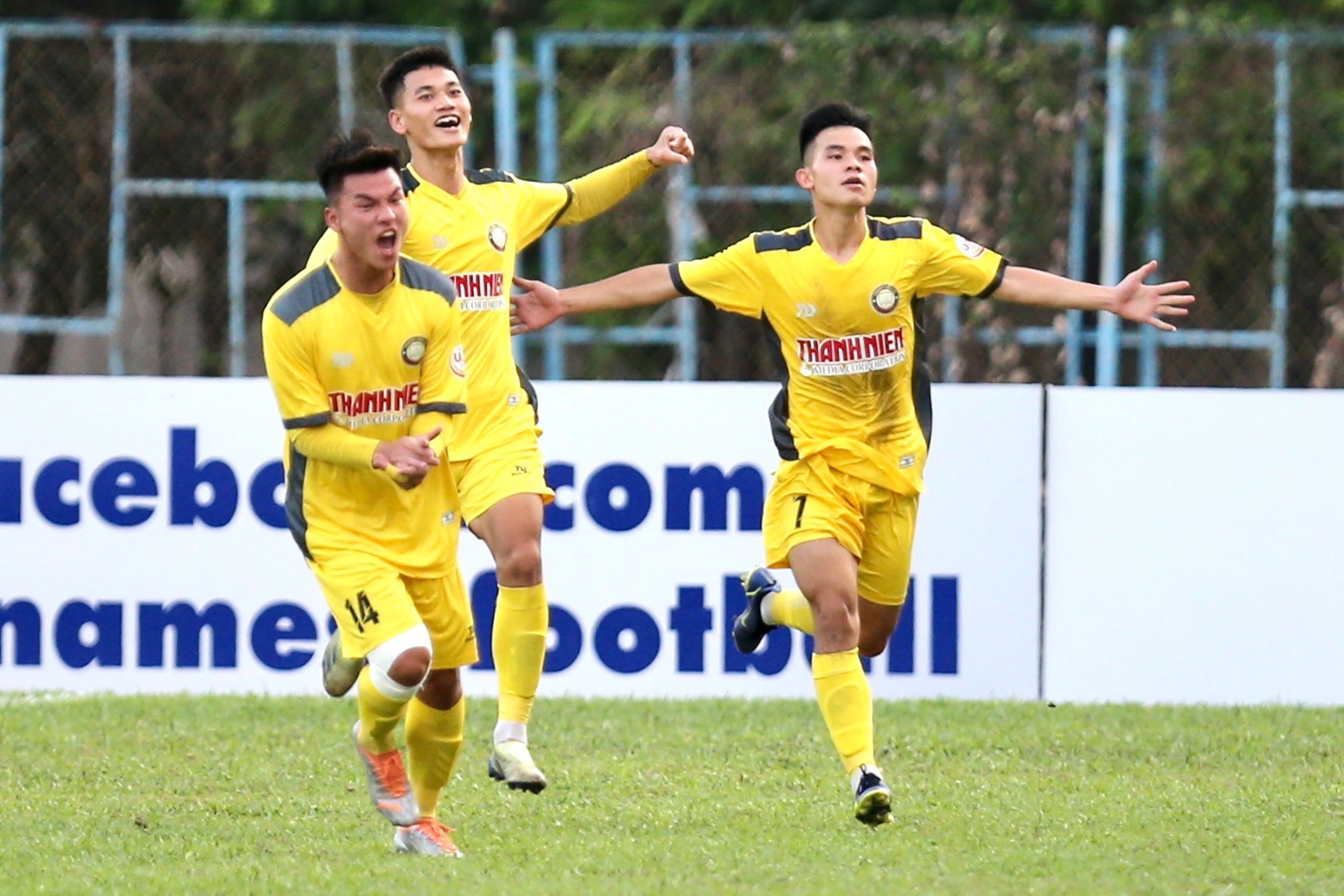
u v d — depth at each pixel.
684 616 29.62
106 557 29.97
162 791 23.03
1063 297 21.80
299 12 53.31
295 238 49.69
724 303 22.20
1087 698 29.47
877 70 45.91
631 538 29.64
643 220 46.28
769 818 21.56
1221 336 45.44
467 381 23.05
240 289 46.19
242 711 28.02
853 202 21.19
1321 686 29.31
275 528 29.91
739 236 46.19
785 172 45.88
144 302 51.09
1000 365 45.59
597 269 46.34
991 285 21.81
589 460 29.66
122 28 46.12
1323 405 29.28
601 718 27.73
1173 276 46.31
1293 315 46.94
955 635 29.55
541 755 25.34
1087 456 29.50
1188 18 46.34
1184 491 29.44
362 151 18.14
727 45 46.62
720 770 24.31
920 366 22.14
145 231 48.47
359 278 18.59
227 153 47.75
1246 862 19.14
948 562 29.55
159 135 47.66
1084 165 45.41
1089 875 18.53
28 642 30.00
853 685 20.89
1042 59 45.41
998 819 21.44
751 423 29.56
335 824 21.25
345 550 18.86
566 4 53.38
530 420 23.36
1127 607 29.44
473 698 29.44
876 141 45.81
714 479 29.61
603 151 46.47
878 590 22.53
